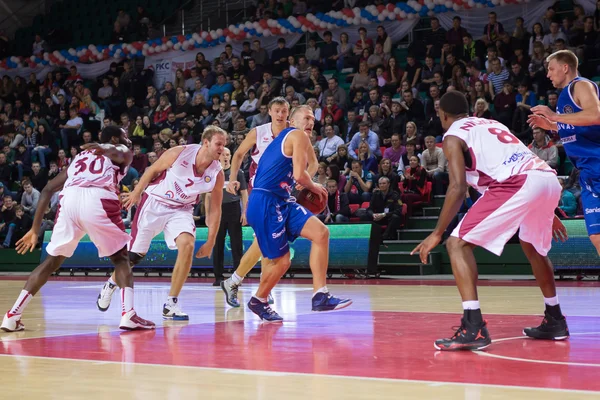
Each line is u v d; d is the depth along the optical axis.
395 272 15.09
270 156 6.95
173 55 24.34
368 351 5.18
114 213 6.70
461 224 5.28
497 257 14.55
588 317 7.15
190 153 7.60
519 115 16.34
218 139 7.50
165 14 26.61
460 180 5.17
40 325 7.19
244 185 11.20
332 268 14.74
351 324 6.88
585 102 5.81
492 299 9.34
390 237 15.31
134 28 25.94
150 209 7.72
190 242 7.63
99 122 23.20
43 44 27.23
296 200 7.17
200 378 4.20
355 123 18.00
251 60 21.66
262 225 6.94
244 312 8.26
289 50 22.11
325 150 17.48
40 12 29.48
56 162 21.86
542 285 5.70
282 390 3.82
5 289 12.80
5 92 26.09
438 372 4.30
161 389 3.89
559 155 15.46
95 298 10.75
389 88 19.30
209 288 12.45
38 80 26.62
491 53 17.75
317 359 4.85
